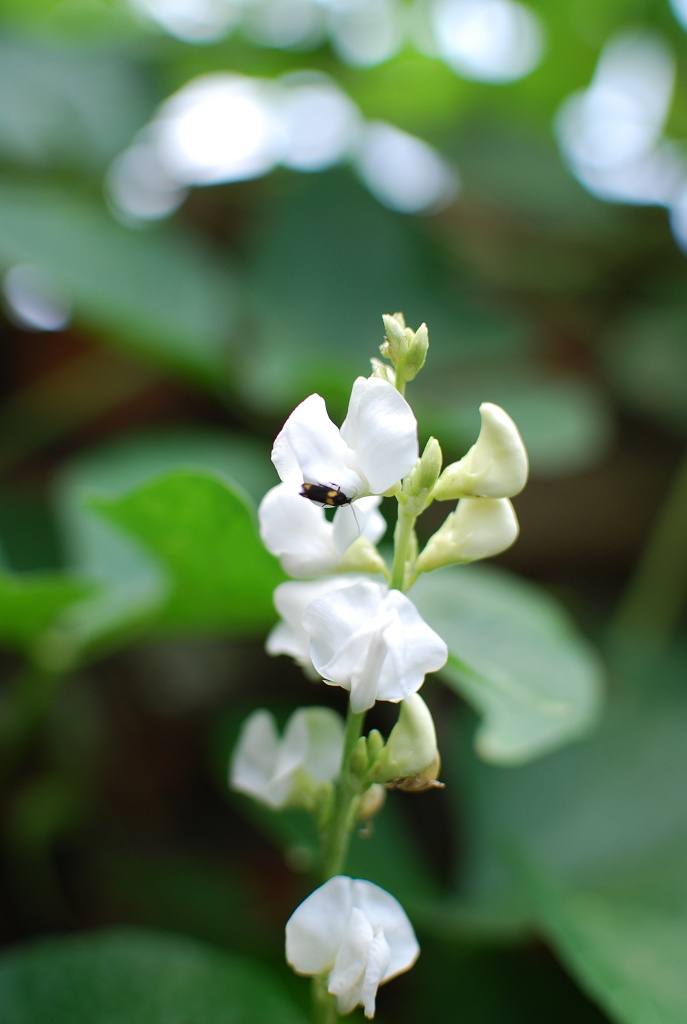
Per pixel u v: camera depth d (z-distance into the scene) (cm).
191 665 59
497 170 76
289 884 49
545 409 61
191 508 35
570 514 65
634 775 46
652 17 72
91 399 67
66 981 34
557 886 39
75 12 79
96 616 45
